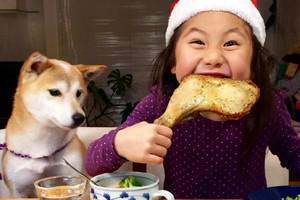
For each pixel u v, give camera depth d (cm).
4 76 296
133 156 62
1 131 120
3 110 288
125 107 387
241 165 89
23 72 110
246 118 86
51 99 106
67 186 66
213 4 64
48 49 357
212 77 60
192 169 92
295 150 89
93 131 124
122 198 55
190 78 59
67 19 371
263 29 75
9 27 351
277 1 318
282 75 233
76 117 106
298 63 235
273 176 109
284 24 321
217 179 91
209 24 63
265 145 91
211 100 56
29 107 105
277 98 92
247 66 64
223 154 90
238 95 56
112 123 388
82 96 117
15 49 355
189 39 66
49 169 108
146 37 380
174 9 78
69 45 375
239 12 65
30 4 352
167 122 59
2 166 109
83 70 119
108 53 383
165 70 84
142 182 63
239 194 90
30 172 106
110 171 72
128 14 377
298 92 223
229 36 63
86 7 373
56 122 105
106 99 372
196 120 89
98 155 70
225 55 63
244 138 87
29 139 104
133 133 63
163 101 90
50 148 107
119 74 357
